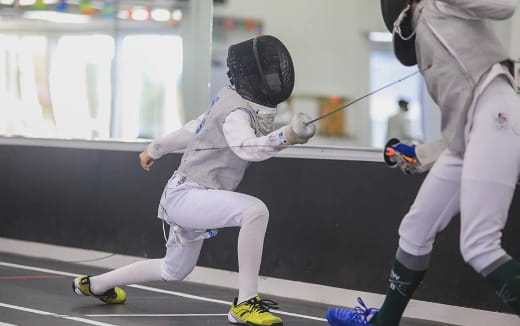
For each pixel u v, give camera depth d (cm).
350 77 1178
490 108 379
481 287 561
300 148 664
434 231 411
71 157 812
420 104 899
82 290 560
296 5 1200
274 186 672
